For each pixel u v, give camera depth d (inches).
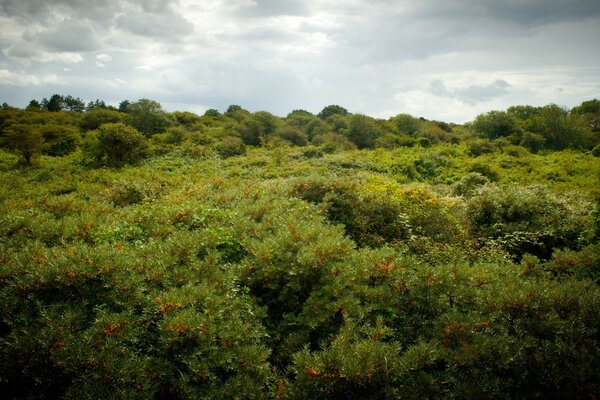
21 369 123.3
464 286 173.8
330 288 166.4
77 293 143.8
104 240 200.8
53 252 159.3
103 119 1485.0
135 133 1000.9
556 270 221.9
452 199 441.4
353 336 146.7
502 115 1604.3
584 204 414.9
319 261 173.0
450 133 1768.0
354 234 301.6
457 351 139.9
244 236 209.5
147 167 916.0
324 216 292.2
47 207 281.3
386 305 164.6
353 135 1546.5
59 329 125.5
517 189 440.8
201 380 131.0
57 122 1467.8
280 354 155.9
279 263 179.5
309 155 1130.0
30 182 753.6
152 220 238.1
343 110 2429.9
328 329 161.3
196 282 164.6
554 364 139.1
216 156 1077.1
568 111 1781.5
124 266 152.6
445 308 167.3
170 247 182.9
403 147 1343.5
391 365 130.9
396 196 392.8
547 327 150.5
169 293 144.5
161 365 127.8
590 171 906.7
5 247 177.0
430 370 142.4
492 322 154.2
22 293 140.3
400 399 130.0
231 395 128.2
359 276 173.9
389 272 175.9
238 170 885.8
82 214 232.4
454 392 132.3
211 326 135.1
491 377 138.1
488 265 199.5
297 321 166.4
